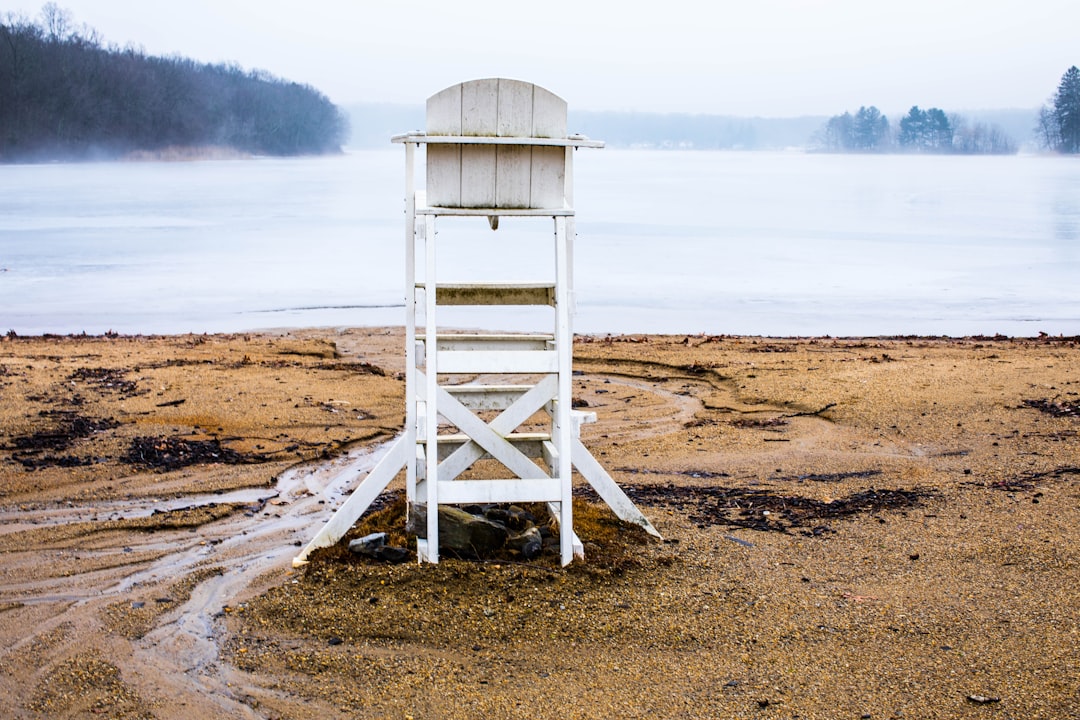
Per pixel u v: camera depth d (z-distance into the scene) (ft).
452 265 93.40
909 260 102.42
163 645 19.44
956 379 42.57
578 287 82.12
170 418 37.11
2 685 17.90
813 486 30.19
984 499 28.32
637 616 20.21
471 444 23.45
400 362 50.08
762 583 22.08
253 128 616.39
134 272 89.35
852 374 44.68
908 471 31.53
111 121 485.15
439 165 21.45
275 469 31.94
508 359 21.53
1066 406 37.88
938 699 17.08
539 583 21.22
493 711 16.85
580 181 282.36
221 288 79.97
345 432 36.22
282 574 22.91
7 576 23.11
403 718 16.70
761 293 80.12
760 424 38.11
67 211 158.71
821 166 452.35
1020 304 75.15
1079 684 17.42
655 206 183.83
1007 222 150.00
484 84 21.22
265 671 18.30
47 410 37.35
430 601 20.45
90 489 29.58
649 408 41.09
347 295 76.59
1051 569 22.85
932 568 23.09
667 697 17.28
